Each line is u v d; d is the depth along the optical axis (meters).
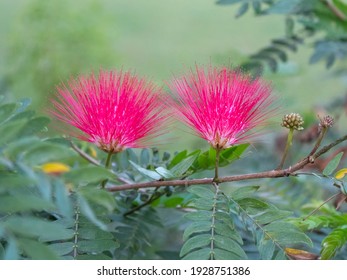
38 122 0.55
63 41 1.34
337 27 0.86
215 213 0.59
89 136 0.60
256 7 0.86
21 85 1.31
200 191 0.60
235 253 0.57
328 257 0.60
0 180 0.50
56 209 0.58
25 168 0.50
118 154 0.67
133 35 2.69
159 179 0.61
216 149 0.60
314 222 0.63
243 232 0.67
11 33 1.38
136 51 2.50
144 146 0.60
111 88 0.59
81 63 1.35
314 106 1.00
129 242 0.65
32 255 0.50
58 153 0.50
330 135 0.92
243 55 1.03
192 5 2.99
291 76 1.09
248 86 0.60
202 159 0.63
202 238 0.58
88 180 0.51
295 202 0.77
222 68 0.61
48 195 0.50
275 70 0.89
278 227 0.59
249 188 0.60
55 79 1.30
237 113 0.59
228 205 0.59
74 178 0.51
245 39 2.50
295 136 0.91
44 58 1.32
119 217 0.66
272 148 0.91
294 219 0.63
